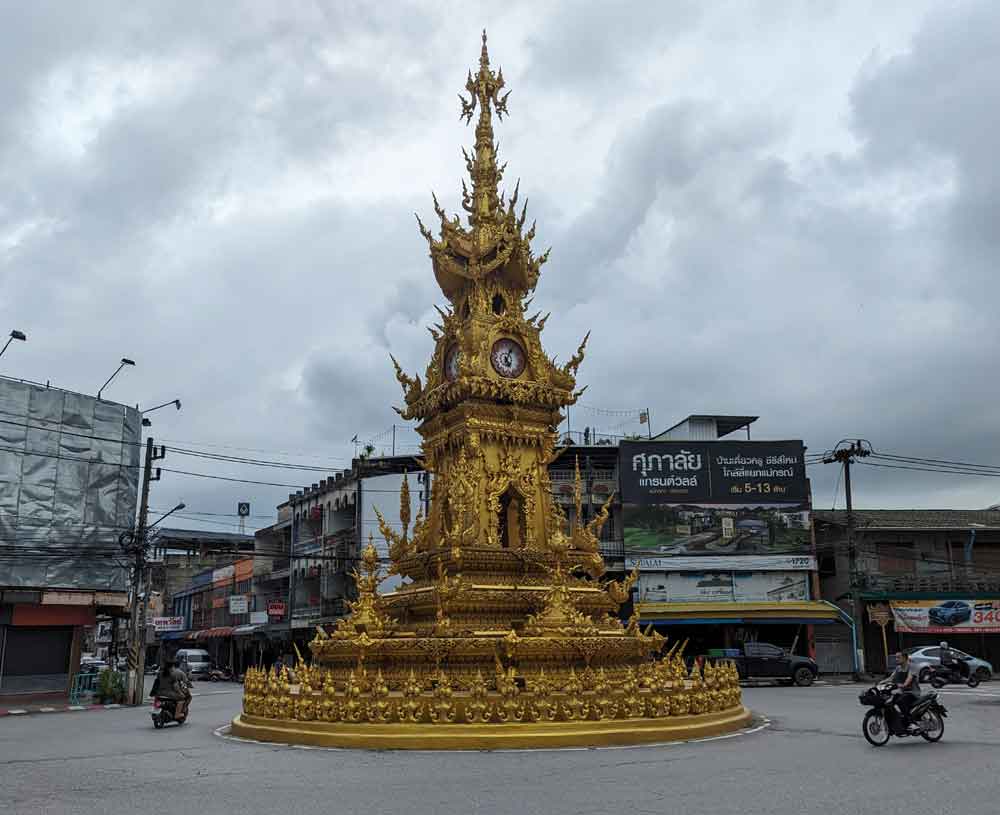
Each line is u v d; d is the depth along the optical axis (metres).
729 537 57.56
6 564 39.34
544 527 25.16
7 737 24.36
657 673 22.72
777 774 14.77
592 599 24.25
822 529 62.50
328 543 65.81
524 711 18.48
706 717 20.70
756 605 55.72
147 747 20.52
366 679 20.89
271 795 13.33
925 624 55.56
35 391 41.78
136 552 41.44
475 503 24.06
